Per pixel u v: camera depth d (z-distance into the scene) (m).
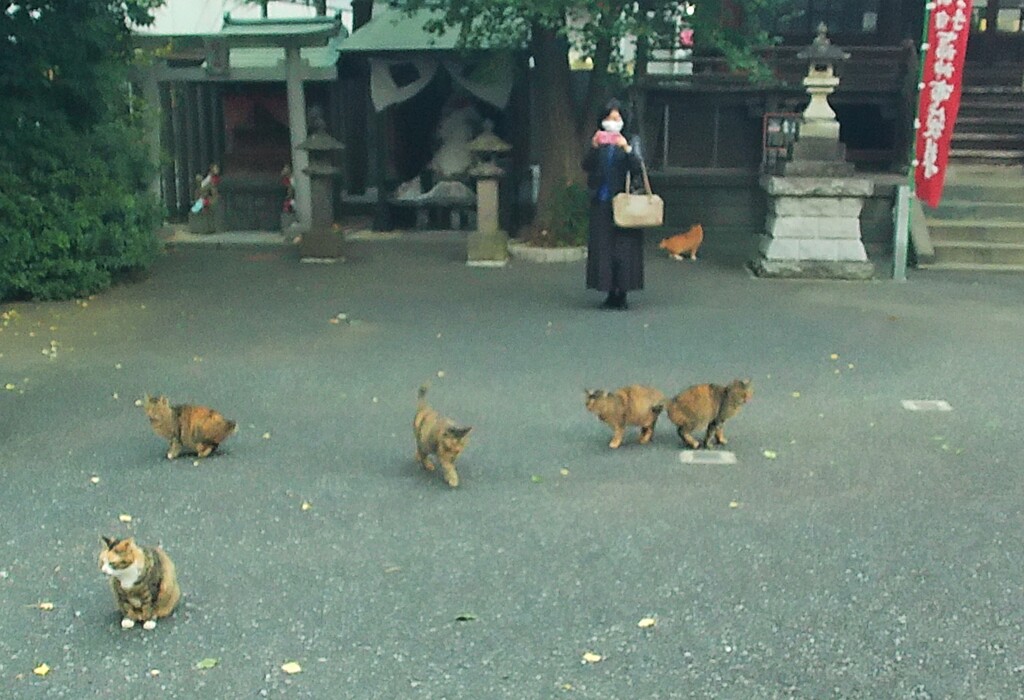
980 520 5.37
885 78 16.28
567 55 14.23
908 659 4.04
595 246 10.61
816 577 4.73
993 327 9.89
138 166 13.21
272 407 7.45
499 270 13.25
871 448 6.50
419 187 16.62
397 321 10.27
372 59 15.83
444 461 5.84
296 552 5.04
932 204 12.23
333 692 3.84
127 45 13.55
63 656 4.11
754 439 6.69
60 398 7.68
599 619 4.36
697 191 15.98
